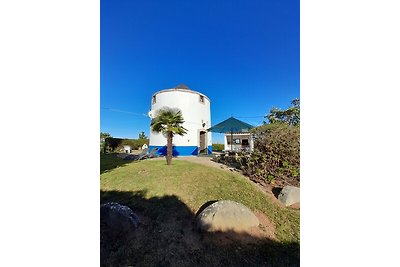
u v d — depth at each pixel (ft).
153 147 54.90
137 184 21.25
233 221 13.35
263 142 23.72
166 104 53.26
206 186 20.25
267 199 18.13
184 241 12.44
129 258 11.05
